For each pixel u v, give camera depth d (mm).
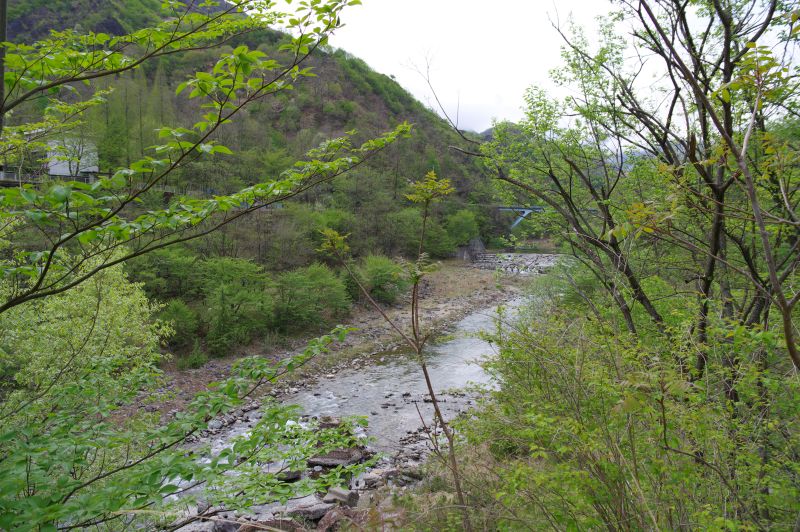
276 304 28484
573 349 3377
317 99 85750
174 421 3037
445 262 51969
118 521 4285
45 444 2596
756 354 3604
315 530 7797
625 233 2600
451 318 32344
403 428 14766
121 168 2346
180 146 2520
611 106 7156
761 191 4574
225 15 2857
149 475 2633
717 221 4598
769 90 2121
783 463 3018
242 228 33844
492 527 3324
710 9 5547
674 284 6562
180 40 2885
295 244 35906
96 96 4156
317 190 48281
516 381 3877
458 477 3293
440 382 19797
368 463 4684
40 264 2949
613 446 2629
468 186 52969
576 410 2912
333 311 32688
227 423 15297
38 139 4031
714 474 2801
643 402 2363
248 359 3379
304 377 21156
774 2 4043
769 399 3441
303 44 2738
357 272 35344
